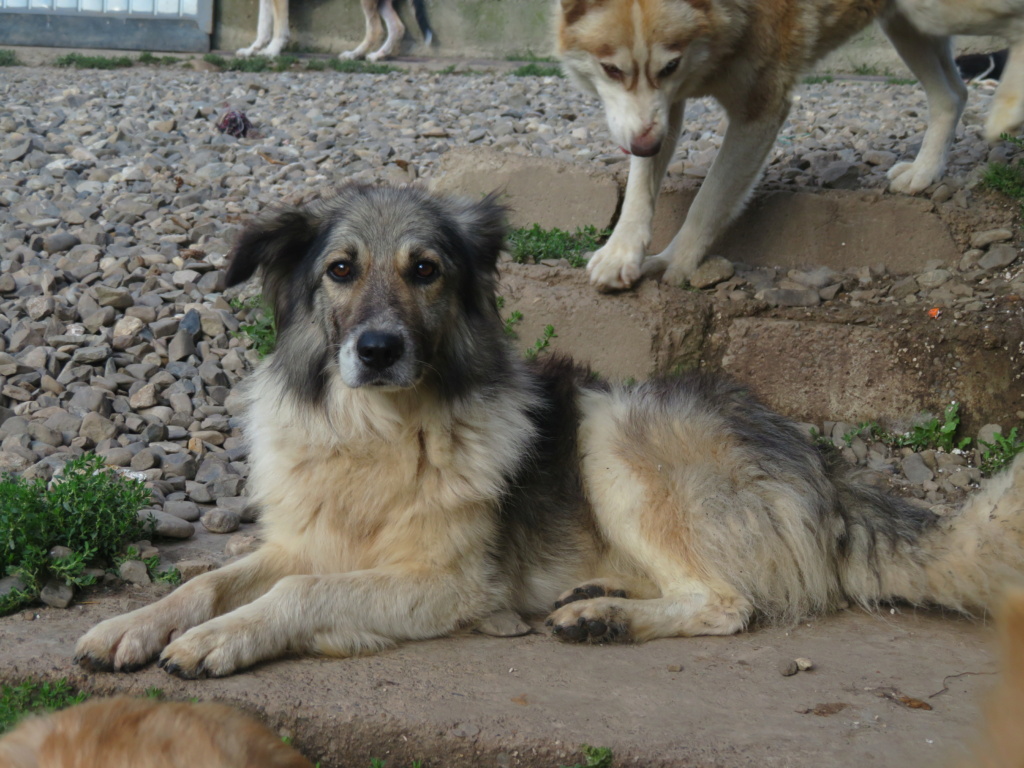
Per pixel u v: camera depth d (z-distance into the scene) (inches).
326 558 156.2
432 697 125.6
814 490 164.1
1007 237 254.7
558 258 266.2
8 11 646.5
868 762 109.4
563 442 173.8
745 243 271.1
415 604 145.3
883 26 264.2
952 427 225.9
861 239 265.0
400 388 144.9
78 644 128.6
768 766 109.1
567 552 168.4
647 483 161.9
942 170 275.1
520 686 130.0
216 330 252.8
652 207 248.5
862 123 377.4
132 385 231.5
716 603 154.1
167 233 299.3
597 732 116.4
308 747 121.6
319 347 154.3
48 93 471.8
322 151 372.8
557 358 194.9
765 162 247.1
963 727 117.5
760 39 230.8
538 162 292.5
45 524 154.1
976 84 449.1
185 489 197.5
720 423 166.9
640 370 239.8
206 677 127.6
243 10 679.1
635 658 141.3
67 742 61.4
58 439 208.2
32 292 261.0
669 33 217.5
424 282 153.4
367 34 663.8
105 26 652.7
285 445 156.5
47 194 321.7
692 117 406.6
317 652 138.2
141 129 395.9
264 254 159.9
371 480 152.2
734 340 240.8
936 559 159.8
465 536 151.9
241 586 148.9
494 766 116.1
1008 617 39.1
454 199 171.2
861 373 234.4
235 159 363.6
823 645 147.6
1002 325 226.2
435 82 533.6
